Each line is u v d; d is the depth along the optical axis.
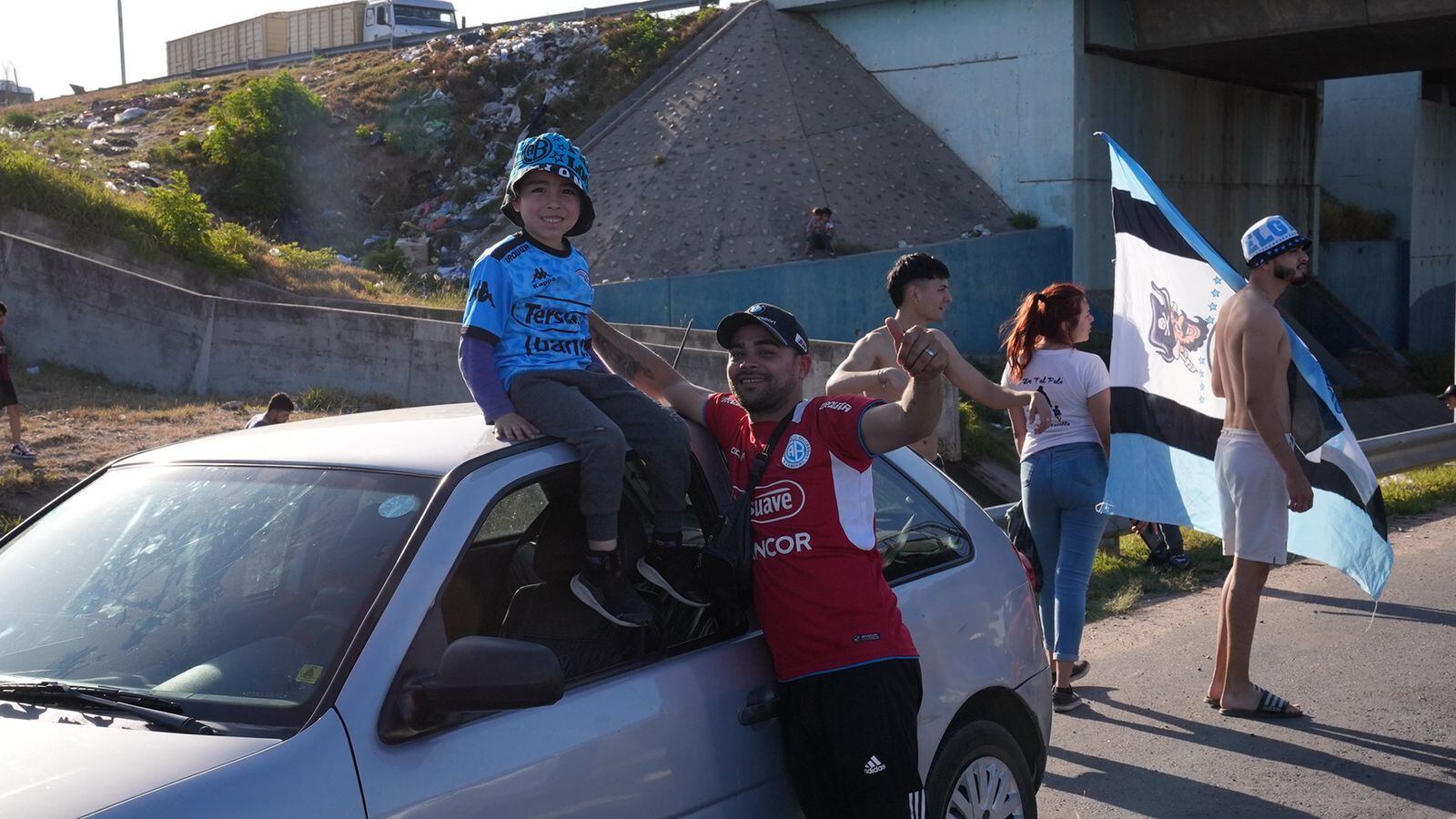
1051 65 30.70
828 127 32.06
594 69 38.94
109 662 2.74
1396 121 40.78
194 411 14.65
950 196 31.20
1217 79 35.06
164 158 33.66
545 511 3.23
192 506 3.13
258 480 3.13
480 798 2.56
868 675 3.21
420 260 30.77
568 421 3.13
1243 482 5.78
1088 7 30.56
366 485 2.98
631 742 2.90
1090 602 8.22
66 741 2.44
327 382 16.78
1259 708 6.00
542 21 44.34
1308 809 4.92
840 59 34.97
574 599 3.15
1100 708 6.21
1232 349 5.70
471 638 2.57
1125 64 31.73
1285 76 36.12
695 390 3.78
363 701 2.50
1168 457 6.12
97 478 3.50
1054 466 6.04
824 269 25.81
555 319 3.40
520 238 3.41
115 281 17.36
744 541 3.28
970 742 3.79
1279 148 37.53
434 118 37.78
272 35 50.47
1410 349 39.81
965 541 4.17
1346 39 30.08
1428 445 11.82
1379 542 5.81
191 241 22.56
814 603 3.22
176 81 44.66
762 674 3.34
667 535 3.23
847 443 3.27
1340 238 39.94
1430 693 6.28
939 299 5.33
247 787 2.29
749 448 3.48
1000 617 4.10
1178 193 33.91
